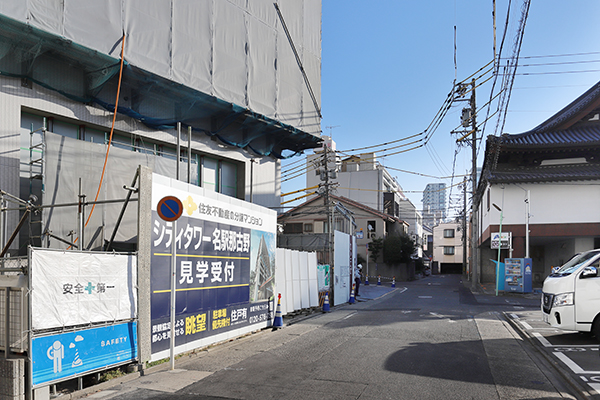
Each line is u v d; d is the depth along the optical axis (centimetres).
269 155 1992
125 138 1346
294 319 1416
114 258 679
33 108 1068
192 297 878
